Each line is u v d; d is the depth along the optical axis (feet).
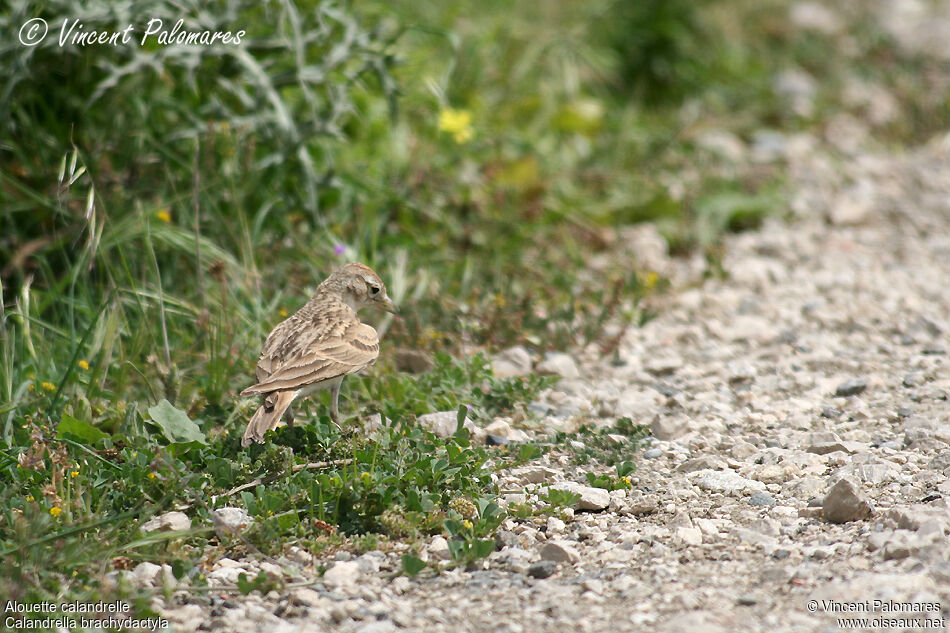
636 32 68.54
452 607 24.06
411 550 26.11
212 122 39.37
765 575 25.05
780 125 68.28
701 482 30.22
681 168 59.06
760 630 22.56
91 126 40.57
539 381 36.78
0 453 28.50
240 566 25.48
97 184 39.58
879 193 59.47
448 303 41.68
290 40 42.19
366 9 49.70
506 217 48.42
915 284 48.37
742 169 59.93
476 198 49.37
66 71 39.73
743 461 31.94
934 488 28.89
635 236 51.44
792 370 39.75
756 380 38.70
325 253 42.32
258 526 26.27
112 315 33.19
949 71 77.71
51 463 28.12
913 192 59.88
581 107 59.57
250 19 42.34
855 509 27.40
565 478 30.81
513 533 27.35
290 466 28.71
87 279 37.70
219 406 32.63
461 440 30.89
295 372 29.86
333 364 30.73
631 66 68.54
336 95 42.22
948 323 43.88
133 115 41.29
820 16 83.30
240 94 40.78
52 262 39.45
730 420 35.06
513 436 33.37
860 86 75.56
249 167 41.24
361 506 27.37
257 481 28.35
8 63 38.50
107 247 37.22
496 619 23.53
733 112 68.49
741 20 78.84
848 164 63.26
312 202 41.47
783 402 36.73
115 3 38.81
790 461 31.42
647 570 25.61
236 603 23.99
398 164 48.98
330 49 43.70
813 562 25.40
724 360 40.81
